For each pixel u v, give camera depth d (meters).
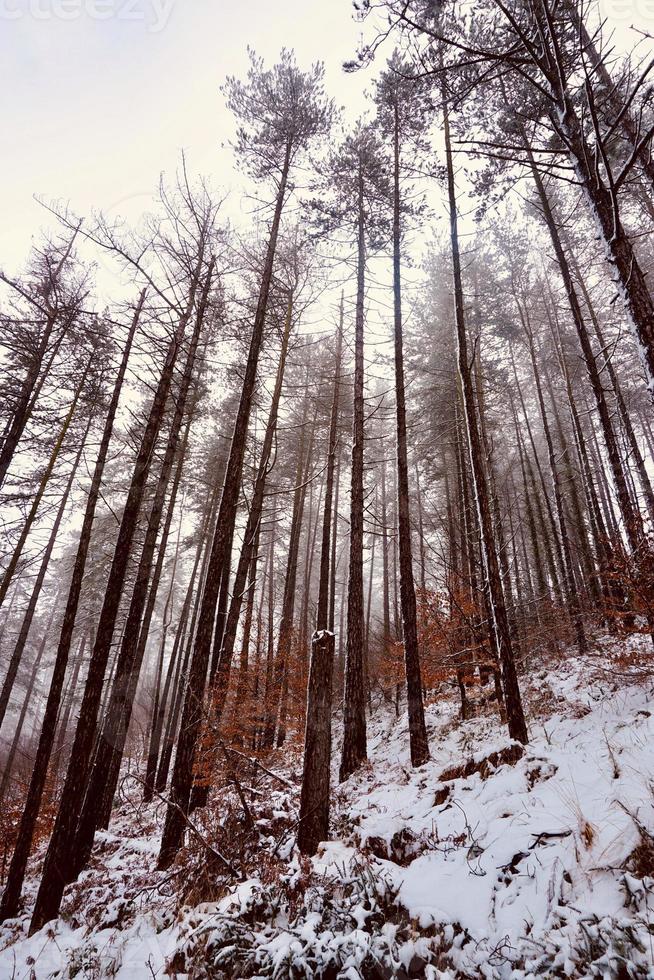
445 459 20.02
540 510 20.06
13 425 12.91
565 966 2.38
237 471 8.82
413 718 8.16
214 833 5.38
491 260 18.08
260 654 11.51
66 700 23.30
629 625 6.70
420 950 2.72
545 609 13.80
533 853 3.28
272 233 10.88
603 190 3.36
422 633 10.99
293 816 5.29
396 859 3.88
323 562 15.06
